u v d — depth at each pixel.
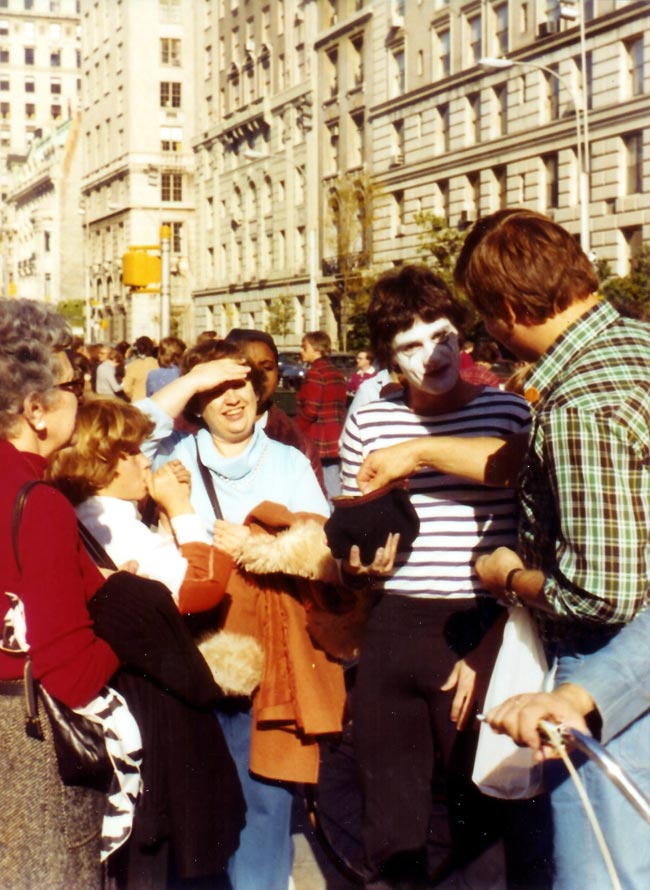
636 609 2.40
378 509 3.40
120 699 2.96
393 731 3.69
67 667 2.79
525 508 2.71
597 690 2.38
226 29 67.88
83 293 101.81
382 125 49.22
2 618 2.81
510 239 2.69
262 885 3.79
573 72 37.59
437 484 3.65
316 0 55.16
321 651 3.73
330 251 55.31
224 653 3.61
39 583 2.79
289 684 3.69
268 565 3.60
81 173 102.06
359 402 7.27
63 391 3.09
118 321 81.44
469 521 3.65
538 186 39.47
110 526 3.53
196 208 74.38
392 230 48.31
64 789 2.82
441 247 38.41
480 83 42.31
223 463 3.98
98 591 3.12
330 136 55.12
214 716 3.29
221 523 3.70
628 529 2.38
